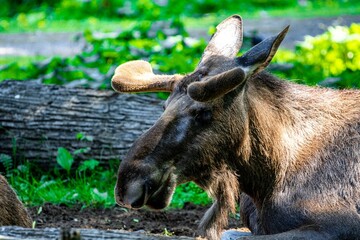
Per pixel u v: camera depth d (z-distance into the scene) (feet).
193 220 61.98
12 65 98.07
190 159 43.75
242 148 45.09
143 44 98.99
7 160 71.15
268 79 47.21
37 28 168.76
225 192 45.52
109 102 72.69
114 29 157.79
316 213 44.45
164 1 174.70
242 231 51.21
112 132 71.51
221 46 47.62
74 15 178.29
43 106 72.79
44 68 95.55
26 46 145.48
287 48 128.26
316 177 45.57
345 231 43.83
